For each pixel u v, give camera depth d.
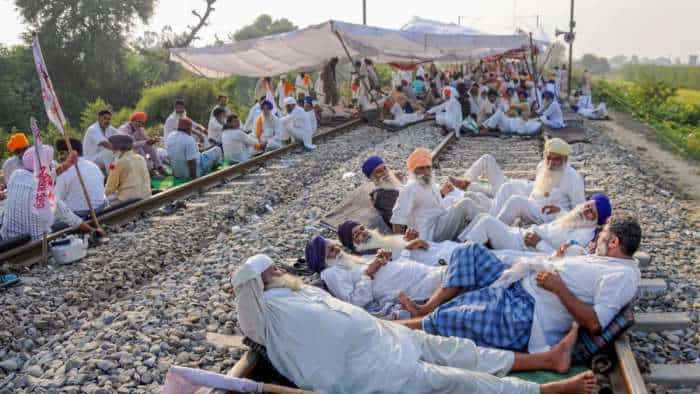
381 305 5.19
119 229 8.76
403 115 21.25
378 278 5.28
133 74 41.16
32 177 7.81
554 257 5.02
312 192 10.79
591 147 15.34
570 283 4.52
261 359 4.49
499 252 5.62
